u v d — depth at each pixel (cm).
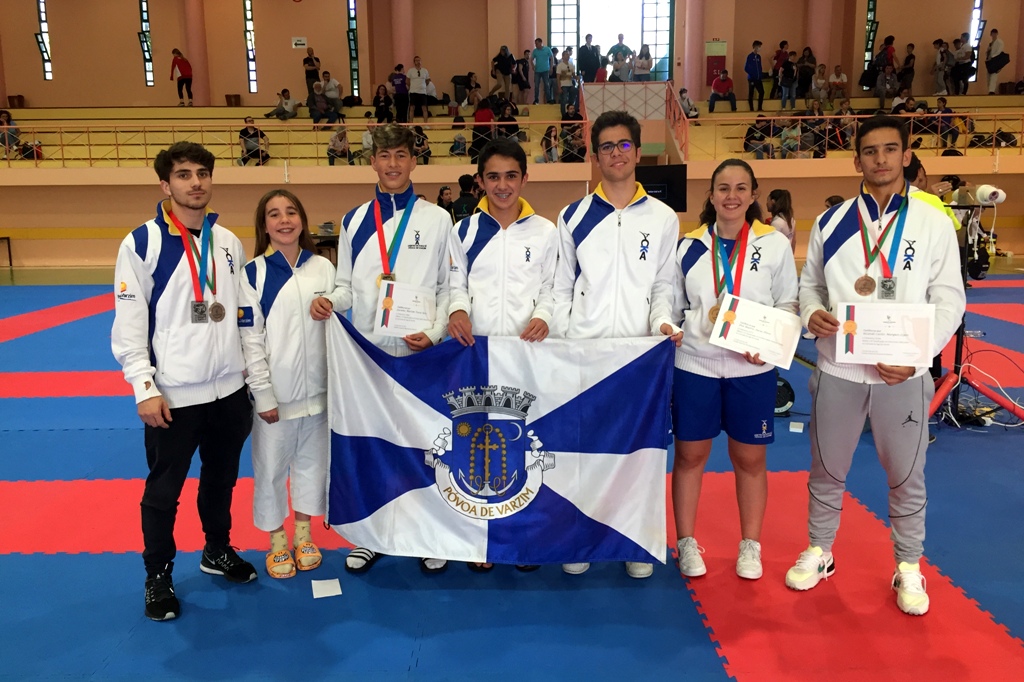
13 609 329
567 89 1900
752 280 333
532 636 307
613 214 337
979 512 416
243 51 2156
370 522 349
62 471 496
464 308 347
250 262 341
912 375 303
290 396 340
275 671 286
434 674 283
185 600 336
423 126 1889
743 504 355
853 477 468
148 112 2020
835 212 323
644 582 350
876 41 2159
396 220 351
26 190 1823
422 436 345
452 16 2208
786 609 325
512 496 344
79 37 2139
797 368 767
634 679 279
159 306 308
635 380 332
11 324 1058
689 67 2100
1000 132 1747
